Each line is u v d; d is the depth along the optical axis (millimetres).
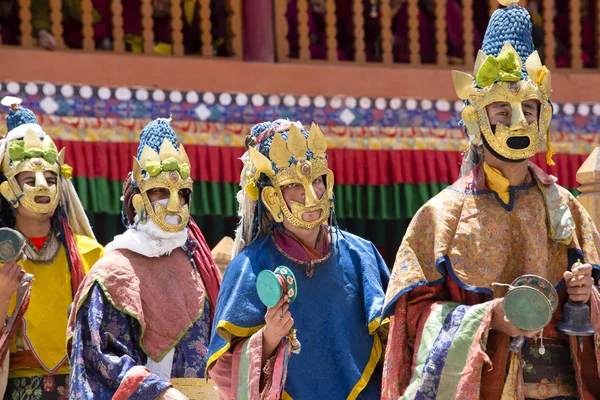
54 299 12422
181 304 11375
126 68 19125
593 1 22188
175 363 11219
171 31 20547
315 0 21062
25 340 12141
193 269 11711
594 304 9133
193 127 19297
